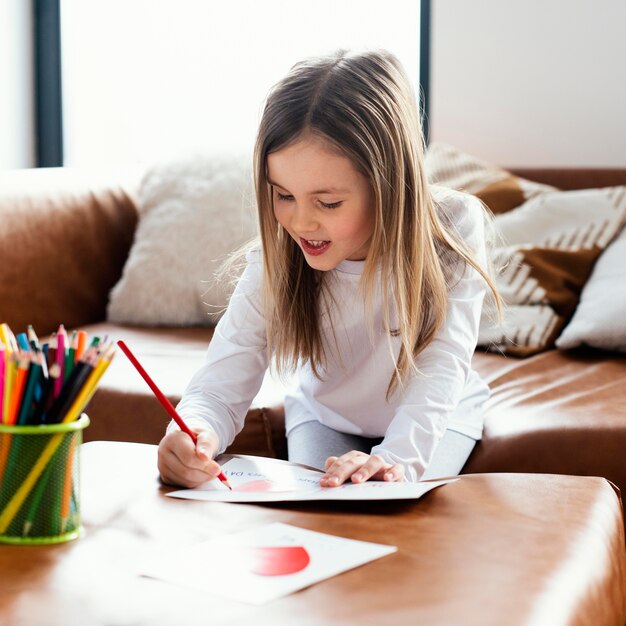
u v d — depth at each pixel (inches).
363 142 48.9
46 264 93.6
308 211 49.3
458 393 54.4
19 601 31.8
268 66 121.7
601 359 80.6
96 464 47.7
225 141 104.7
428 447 51.7
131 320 96.7
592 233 91.2
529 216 93.2
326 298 58.5
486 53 110.7
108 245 101.7
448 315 55.9
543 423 63.1
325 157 48.2
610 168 100.3
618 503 44.3
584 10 107.1
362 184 49.9
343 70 50.7
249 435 68.6
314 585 32.9
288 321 57.3
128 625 30.1
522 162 111.3
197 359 80.2
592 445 61.4
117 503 41.7
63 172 100.2
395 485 43.6
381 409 60.8
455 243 56.5
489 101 111.3
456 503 41.8
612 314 80.9
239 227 95.8
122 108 128.3
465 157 101.6
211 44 123.8
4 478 36.9
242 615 30.6
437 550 36.3
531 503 41.8
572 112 109.0
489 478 45.4
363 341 59.1
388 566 34.6
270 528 38.2
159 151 127.6
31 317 91.8
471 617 30.5
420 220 52.7
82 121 130.3
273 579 33.3
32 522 36.9
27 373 36.5
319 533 37.8
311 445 61.4
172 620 30.3
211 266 95.0
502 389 72.3
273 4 120.3
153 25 125.8
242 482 45.8
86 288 98.6
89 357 37.0
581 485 44.3
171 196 100.7
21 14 126.3
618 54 106.8
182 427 45.6
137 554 35.9
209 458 44.6
